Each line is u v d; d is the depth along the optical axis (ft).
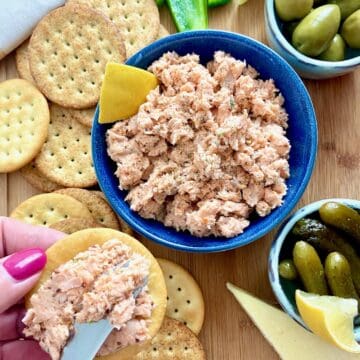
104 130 1.13
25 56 1.30
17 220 1.15
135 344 0.97
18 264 0.97
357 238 1.12
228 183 1.08
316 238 1.12
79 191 1.25
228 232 1.07
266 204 1.08
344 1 1.17
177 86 1.11
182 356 1.21
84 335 0.93
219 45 1.13
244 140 1.07
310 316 1.07
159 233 1.10
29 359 1.12
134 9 1.30
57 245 1.00
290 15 1.17
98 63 1.28
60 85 1.28
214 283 1.24
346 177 1.25
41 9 1.28
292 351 1.19
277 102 1.14
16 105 1.28
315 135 1.09
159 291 0.99
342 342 1.05
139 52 1.12
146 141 1.09
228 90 1.09
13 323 1.10
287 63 1.12
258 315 1.19
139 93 1.11
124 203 1.12
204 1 1.26
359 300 1.12
